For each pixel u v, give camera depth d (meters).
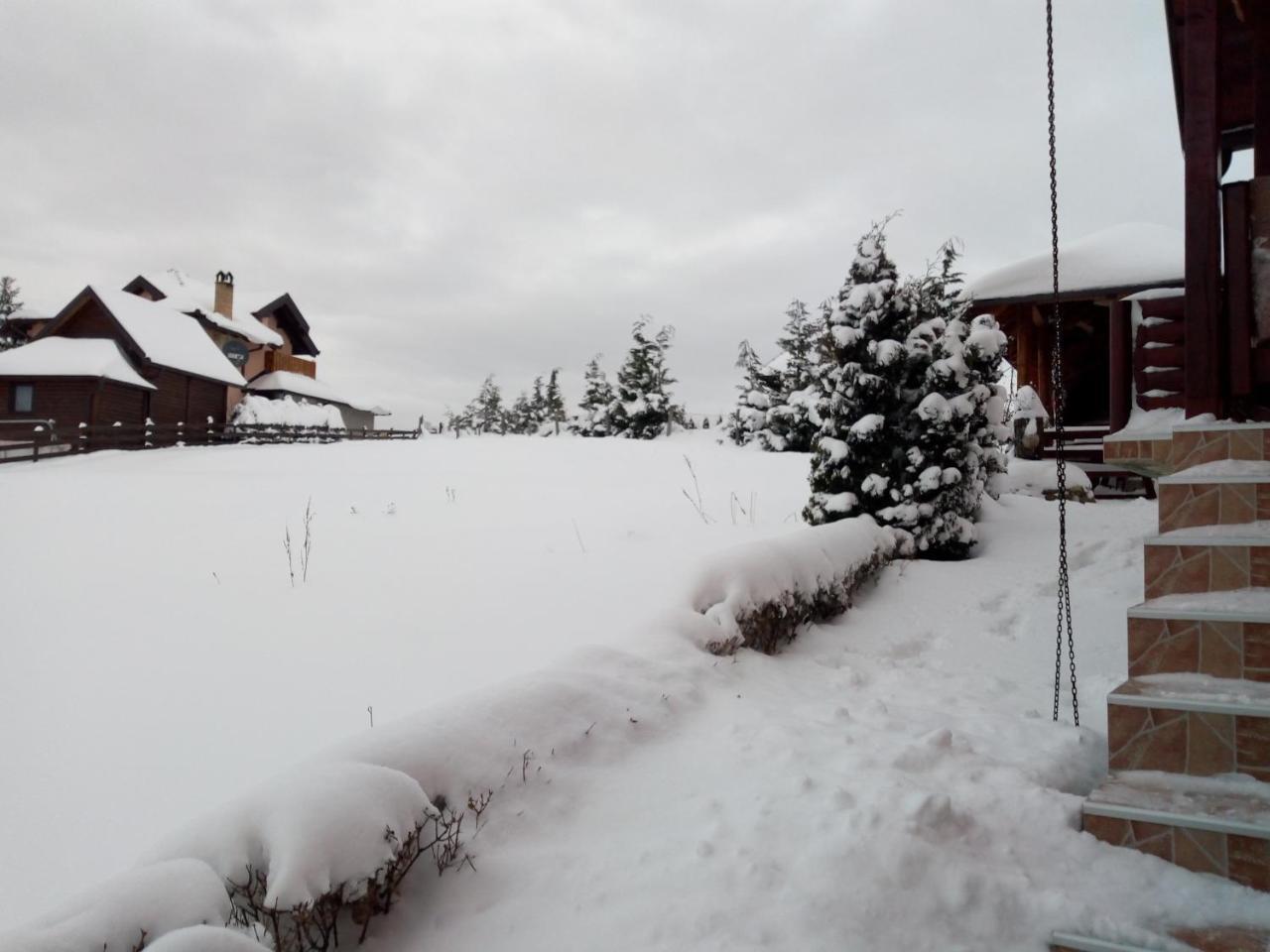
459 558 9.23
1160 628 3.16
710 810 2.74
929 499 8.23
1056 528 8.62
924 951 2.13
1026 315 13.16
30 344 28.52
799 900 2.24
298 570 8.73
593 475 17.88
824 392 9.37
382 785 2.35
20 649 6.19
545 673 3.52
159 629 6.68
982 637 5.66
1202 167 4.10
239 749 4.42
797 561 5.67
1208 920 2.24
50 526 11.40
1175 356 5.35
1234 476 3.47
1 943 1.71
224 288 38.16
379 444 25.62
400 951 2.18
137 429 26.27
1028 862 2.53
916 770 3.07
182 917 1.92
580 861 2.51
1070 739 3.51
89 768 4.21
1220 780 2.73
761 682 4.38
